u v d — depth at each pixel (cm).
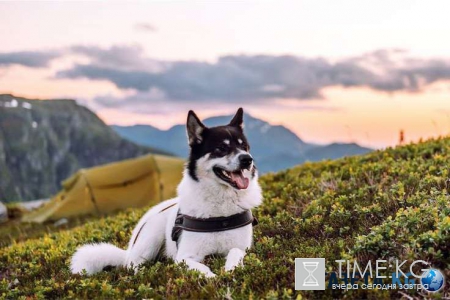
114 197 607
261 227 255
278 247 219
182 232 218
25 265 262
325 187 297
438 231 185
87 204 599
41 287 210
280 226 251
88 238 296
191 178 220
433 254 180
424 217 202
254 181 224
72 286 207
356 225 230
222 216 215
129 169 623
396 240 192
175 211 230
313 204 263
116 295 192
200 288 186
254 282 184
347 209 254
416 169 291
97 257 233
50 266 251
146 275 206
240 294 178
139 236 237
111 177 616
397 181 276
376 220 231
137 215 337
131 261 231
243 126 233
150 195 608
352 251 193
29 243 322
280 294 176
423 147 348
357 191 274
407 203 236
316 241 221
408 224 199
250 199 220
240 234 217
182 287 189
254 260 198
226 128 225
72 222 554
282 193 311
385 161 328
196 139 223
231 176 213
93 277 217
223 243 216
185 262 208
